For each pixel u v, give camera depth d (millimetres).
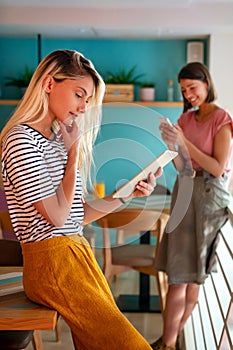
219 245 3398
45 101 1923
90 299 1918
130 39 6207
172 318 3402
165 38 6125
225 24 5344
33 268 1936
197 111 3334
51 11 5391
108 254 4066
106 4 5258
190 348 3330
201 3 5250
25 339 2268
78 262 1939
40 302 1966
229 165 3281
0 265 2689
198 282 3232
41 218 1911
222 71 5770
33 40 6246
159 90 6246
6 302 2033
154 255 4180
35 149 1870
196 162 3201
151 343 3838
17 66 6270
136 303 4625
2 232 2707
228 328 2449
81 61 1940
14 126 1916
